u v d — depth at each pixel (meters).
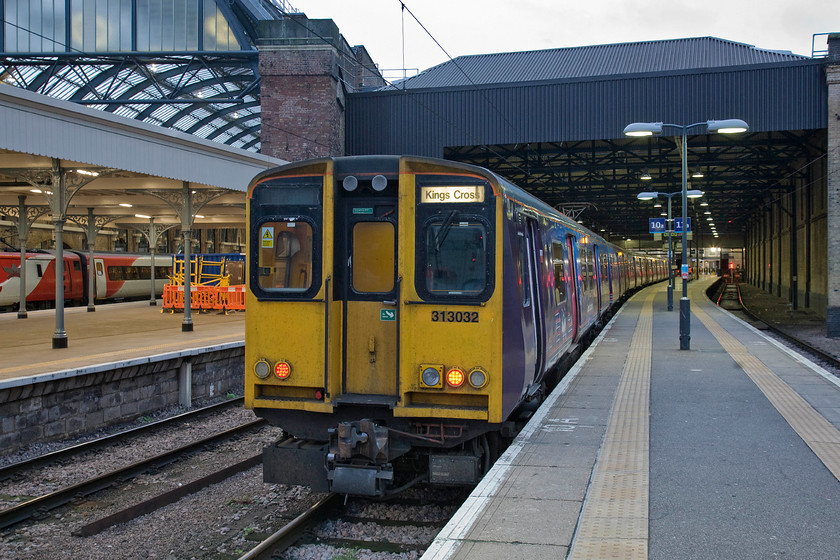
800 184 36.09
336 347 6.46
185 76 34.69
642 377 11.68
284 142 26.28
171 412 12.27
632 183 36.19
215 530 6.62
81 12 31.61
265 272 6.61
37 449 9.64
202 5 31.03
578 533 4.73
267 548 5.74
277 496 7.61
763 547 4.50
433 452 6.52
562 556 4.35
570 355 13.16
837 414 8.60
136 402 11.78
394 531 6.41
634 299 41.09
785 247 44.44
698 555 4.36
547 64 30.33
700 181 35.50
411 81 30.92
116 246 46.03
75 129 13.45
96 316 21.70
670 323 23.30
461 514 5.13
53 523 6.89
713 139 29.30
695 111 24.59
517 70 30.17
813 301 34.31
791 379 11.33
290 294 6.49
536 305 8.02
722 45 29.89
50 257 29.72
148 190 17.77
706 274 130.62
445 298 6.21
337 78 26.59
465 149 30.00
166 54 30.52
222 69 33.16
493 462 7.21
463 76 30.48
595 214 51.00
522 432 7.73
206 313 22.83
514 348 6.44
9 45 32.03
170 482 8.17
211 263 23.64
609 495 5.55
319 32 26.09
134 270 35.75
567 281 11.24
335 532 6.40
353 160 6.50
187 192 17.48
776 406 9.12
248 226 6.64
